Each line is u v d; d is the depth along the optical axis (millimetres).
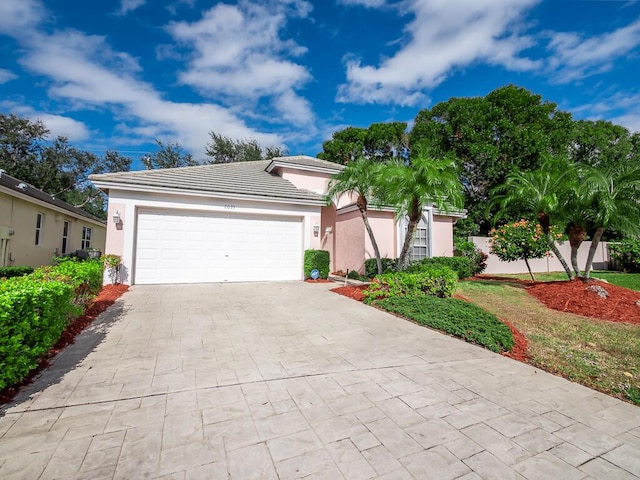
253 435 2541
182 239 10477
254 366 3961
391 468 2197
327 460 2266
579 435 2656
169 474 2096
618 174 8516
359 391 3352
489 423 2803
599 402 3244
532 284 11016
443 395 3309
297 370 3867
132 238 9797
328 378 3658
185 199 10422
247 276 11250
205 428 2627
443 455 2350
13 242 12359
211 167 14305
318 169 15203
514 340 5168
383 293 7746
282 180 13938
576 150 23328
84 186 31969
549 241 9758
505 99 20047
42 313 3760
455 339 5215
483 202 20766
